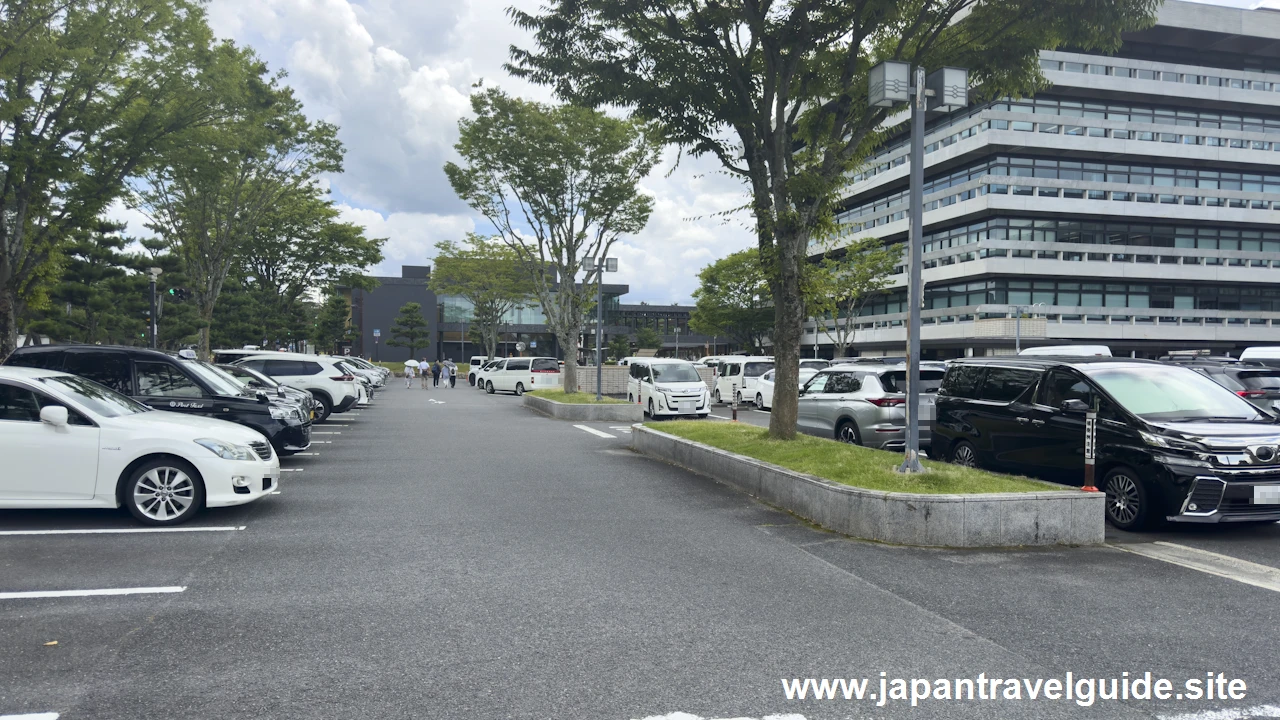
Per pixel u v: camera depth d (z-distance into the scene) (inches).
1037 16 373.4
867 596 202.2
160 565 223.5
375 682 143.9
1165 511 269.6
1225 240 1801.2
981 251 1711.4
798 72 415.8
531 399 980.6
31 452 265.3
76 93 549.0
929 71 409.7
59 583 204.4
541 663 154.0
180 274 975.6
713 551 249.4
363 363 1555.1
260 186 1021.8
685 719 130.2
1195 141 1733.5
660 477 407.8
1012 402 353.7
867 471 302.5
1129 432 286.7
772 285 422.6
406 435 625.0
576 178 893.8
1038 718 132.6
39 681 142.3
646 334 3213.6
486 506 323.3
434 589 203.9
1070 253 1707.7
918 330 302.2
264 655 156.5
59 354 402.6
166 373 414.6
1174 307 1786.4
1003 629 177.6
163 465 277.6
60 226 586.6
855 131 405.1
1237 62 1811.0
